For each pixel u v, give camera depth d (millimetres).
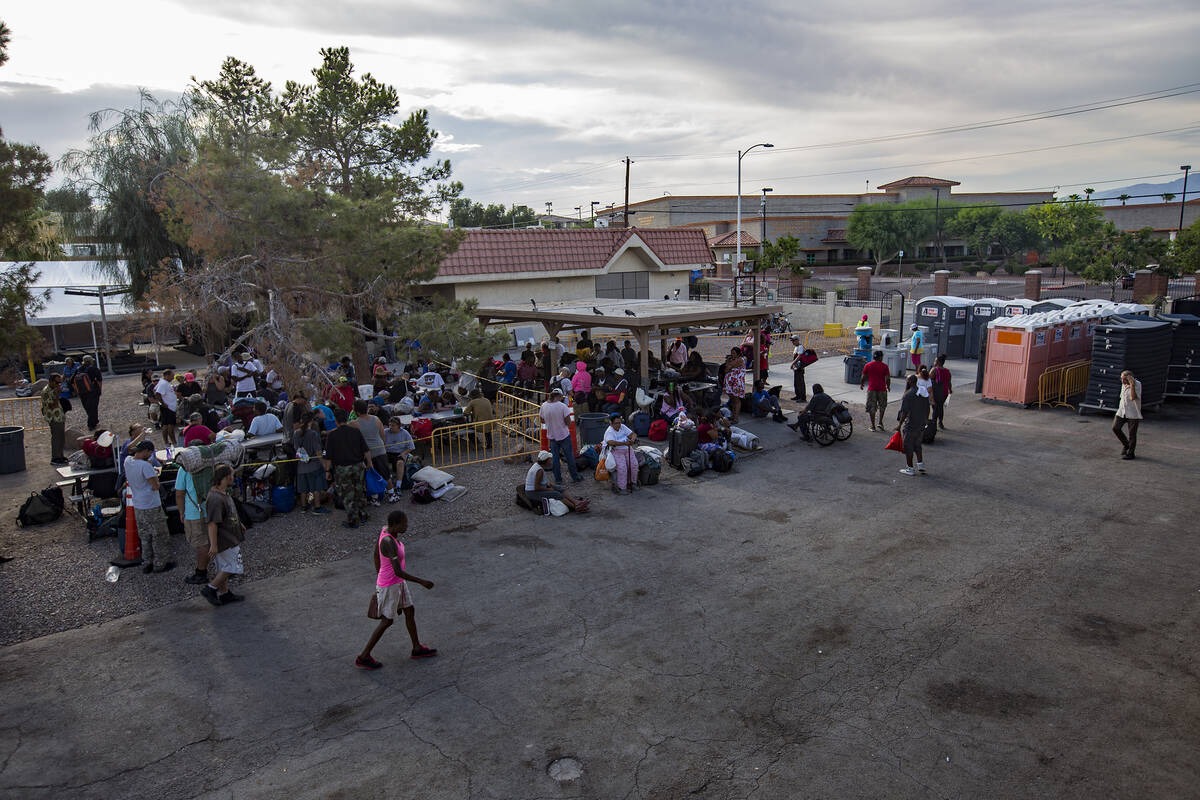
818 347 31578
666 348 26453
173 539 10758
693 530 11133
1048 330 19344
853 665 7340
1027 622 8164
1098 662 7332
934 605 8586
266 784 5750
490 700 6840
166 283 17812
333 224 16281
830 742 6145
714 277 55906
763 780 5695
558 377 18359
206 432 11867
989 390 20047
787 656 7527
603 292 31812
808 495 12703
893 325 32250
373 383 19844
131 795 5641
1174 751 5973
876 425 17547
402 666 7449
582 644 7832
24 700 6895
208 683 7164
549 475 13383
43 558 10242
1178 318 19406
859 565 9750
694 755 6004
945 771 5770
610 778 5750
